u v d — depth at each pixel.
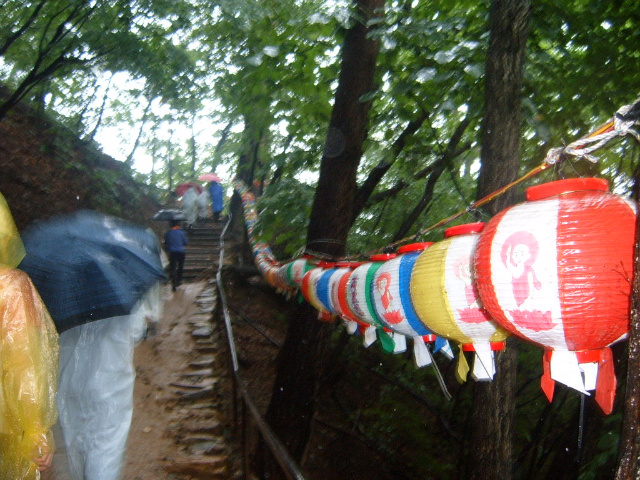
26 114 15.41
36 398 2.80
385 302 3.31
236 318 13.19
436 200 11.29
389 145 7.38
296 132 8.43
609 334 1.99
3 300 2.83
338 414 10.85
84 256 4.24
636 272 1.80
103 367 4.26
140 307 4.61
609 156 7.01
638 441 1.70
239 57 7.50
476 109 6.12
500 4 4.43
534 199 2.22
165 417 7.47
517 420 9.12
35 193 13.41
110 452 4.17
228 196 25.73
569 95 6.50
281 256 12.04
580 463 5.73
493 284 2.12
